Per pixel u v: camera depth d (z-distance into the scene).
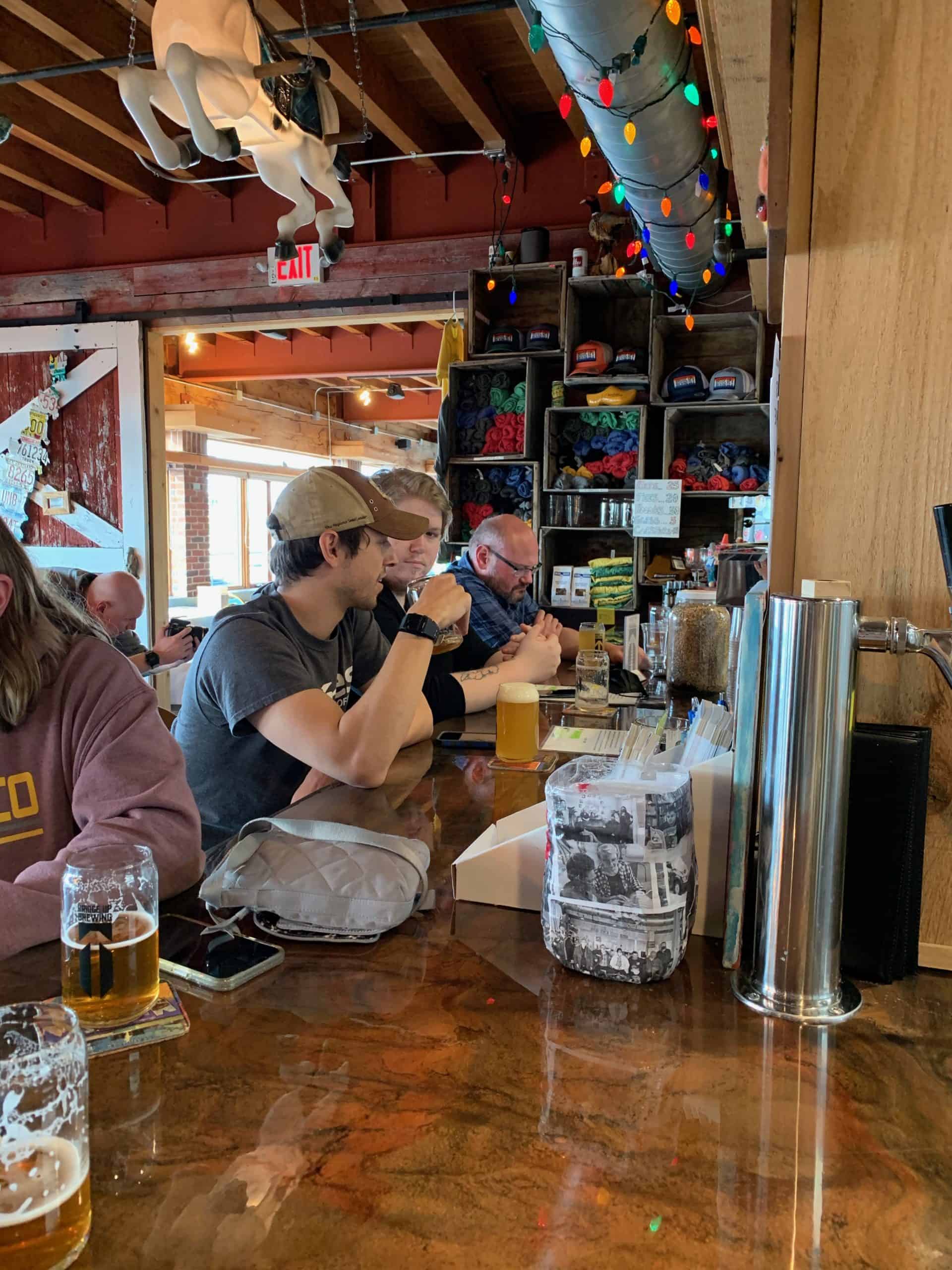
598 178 4.19
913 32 0.78
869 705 0.83
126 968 0.73
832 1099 0.63
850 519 0.84
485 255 4.37
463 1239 0.50
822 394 0.84
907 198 0.79
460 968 0.82
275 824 0.99
